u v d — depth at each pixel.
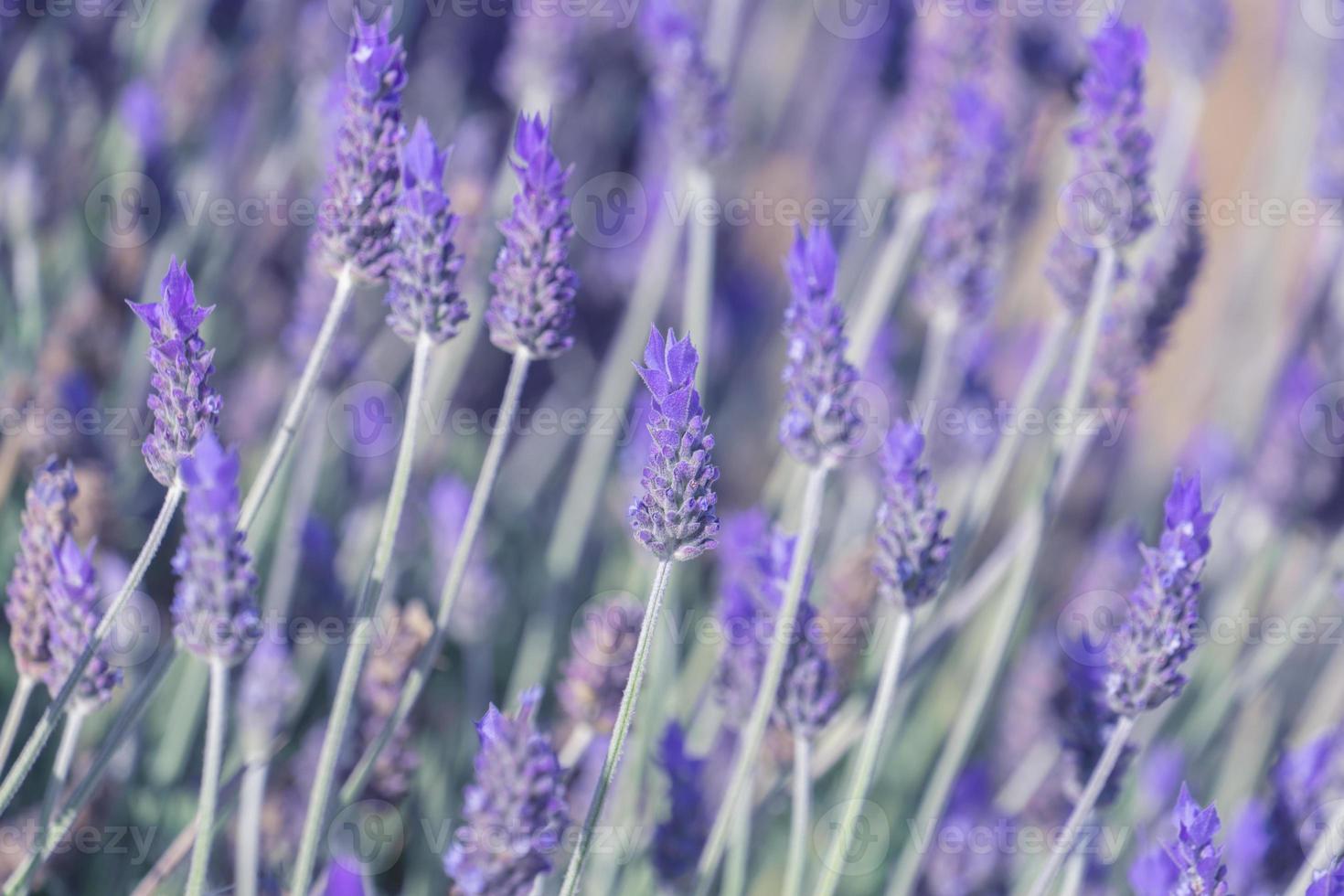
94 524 0.99
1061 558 1.40
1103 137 0.94
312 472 1.04
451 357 1.09
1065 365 1.18
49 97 1.18
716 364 1.44
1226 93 1.93
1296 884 0.91
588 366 1.42
